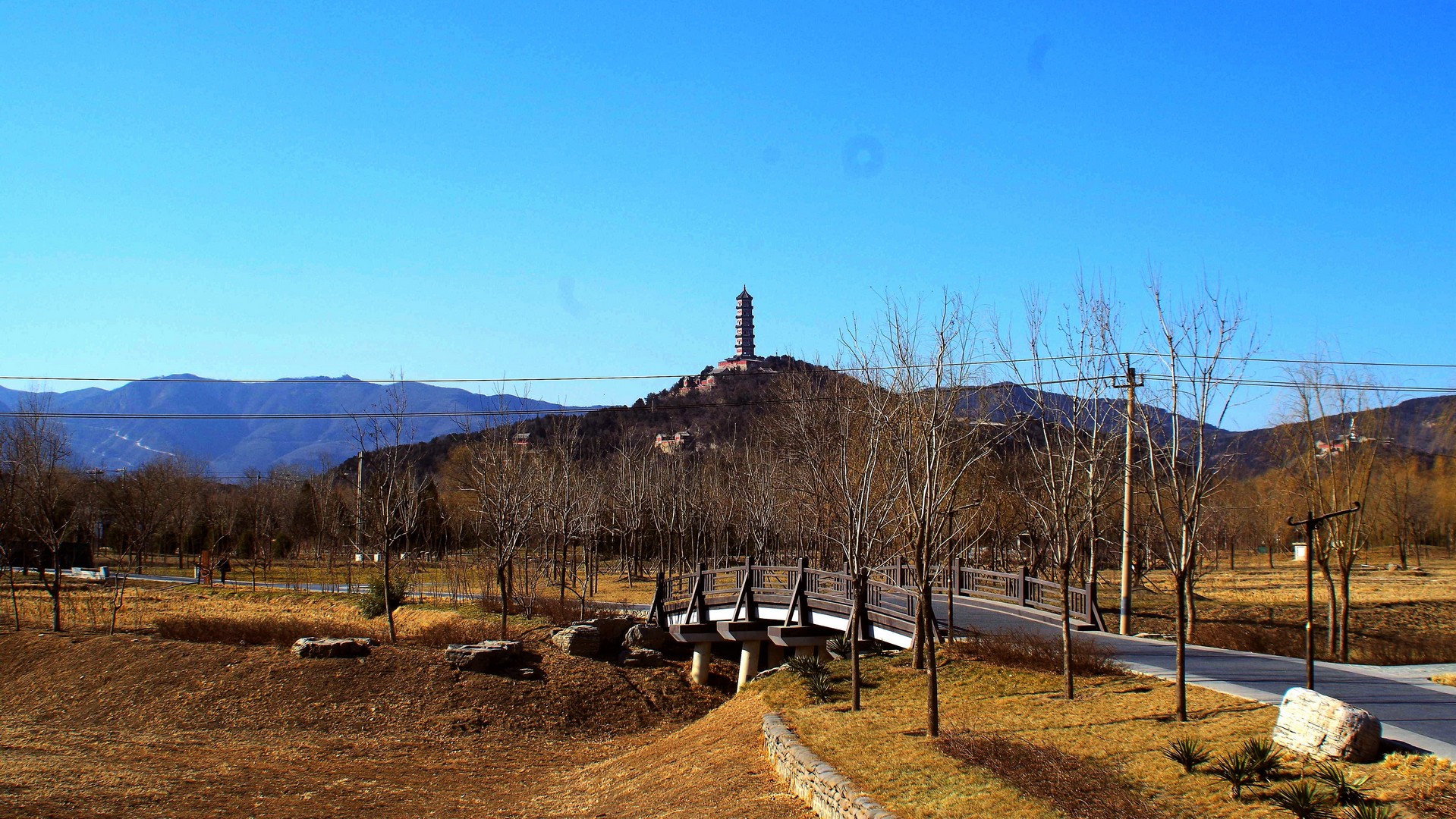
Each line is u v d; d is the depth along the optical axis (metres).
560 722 29.33
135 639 33.78
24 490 46.22
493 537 42.62
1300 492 35.38
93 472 80.31
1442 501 59.69
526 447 50.62
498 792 22.52
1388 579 60.28
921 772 14.41
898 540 31.05
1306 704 13.01
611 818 18.17
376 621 40.91
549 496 44.72
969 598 33.12
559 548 58.03
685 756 21.62
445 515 57.78
